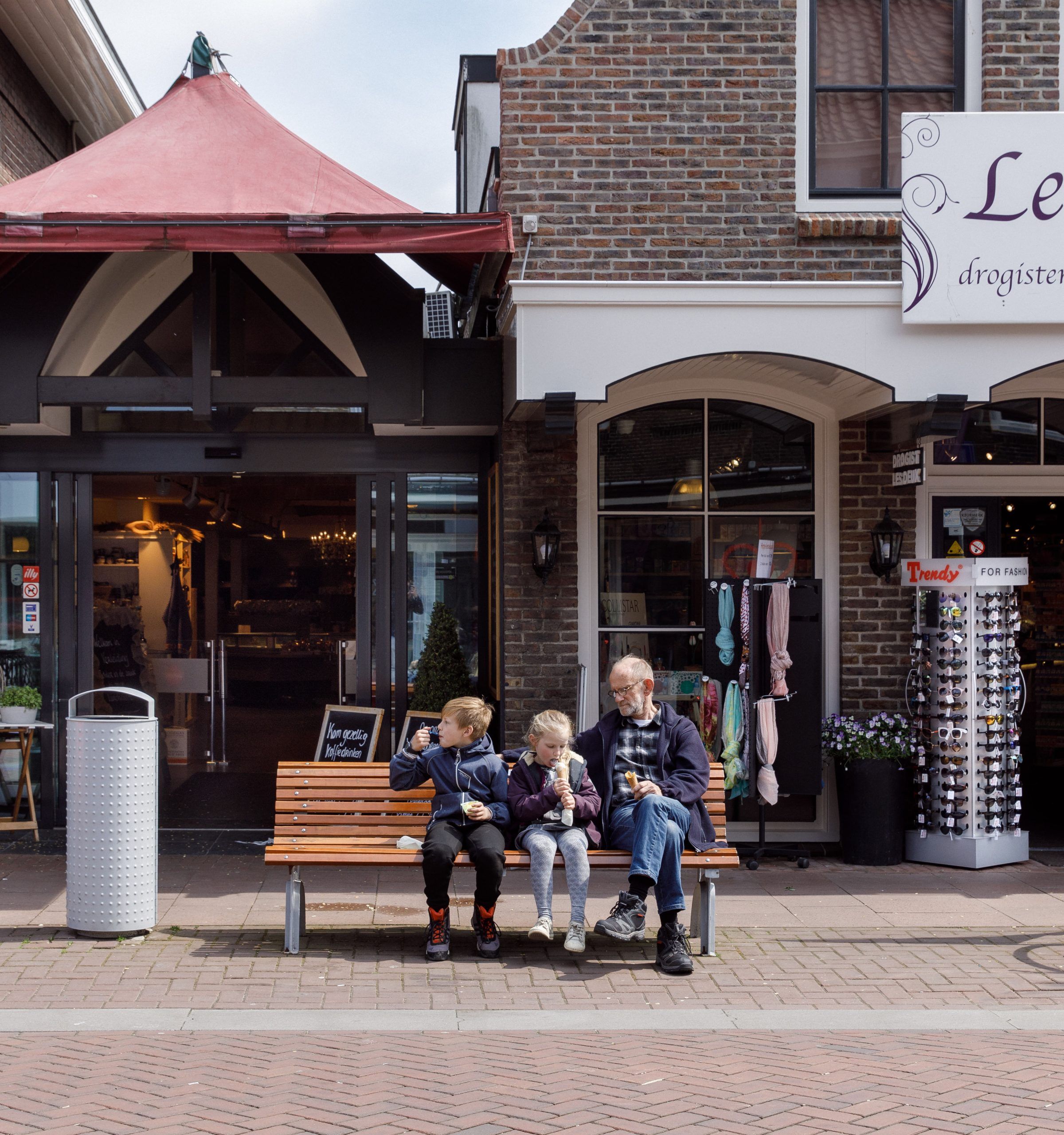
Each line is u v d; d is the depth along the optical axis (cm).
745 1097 416
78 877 623
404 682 934
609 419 877
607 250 795
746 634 813
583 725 848
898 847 830
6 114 1152
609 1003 535
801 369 798
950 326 748
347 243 725
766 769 807
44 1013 510
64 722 911
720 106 801
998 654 828
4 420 800
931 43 835
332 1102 411
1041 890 760
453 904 712
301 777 645
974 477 908
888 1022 511
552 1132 385
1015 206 743
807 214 809
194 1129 387
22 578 916
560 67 799
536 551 844
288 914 607
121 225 716
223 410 920
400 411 823
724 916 695
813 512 886
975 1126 389
